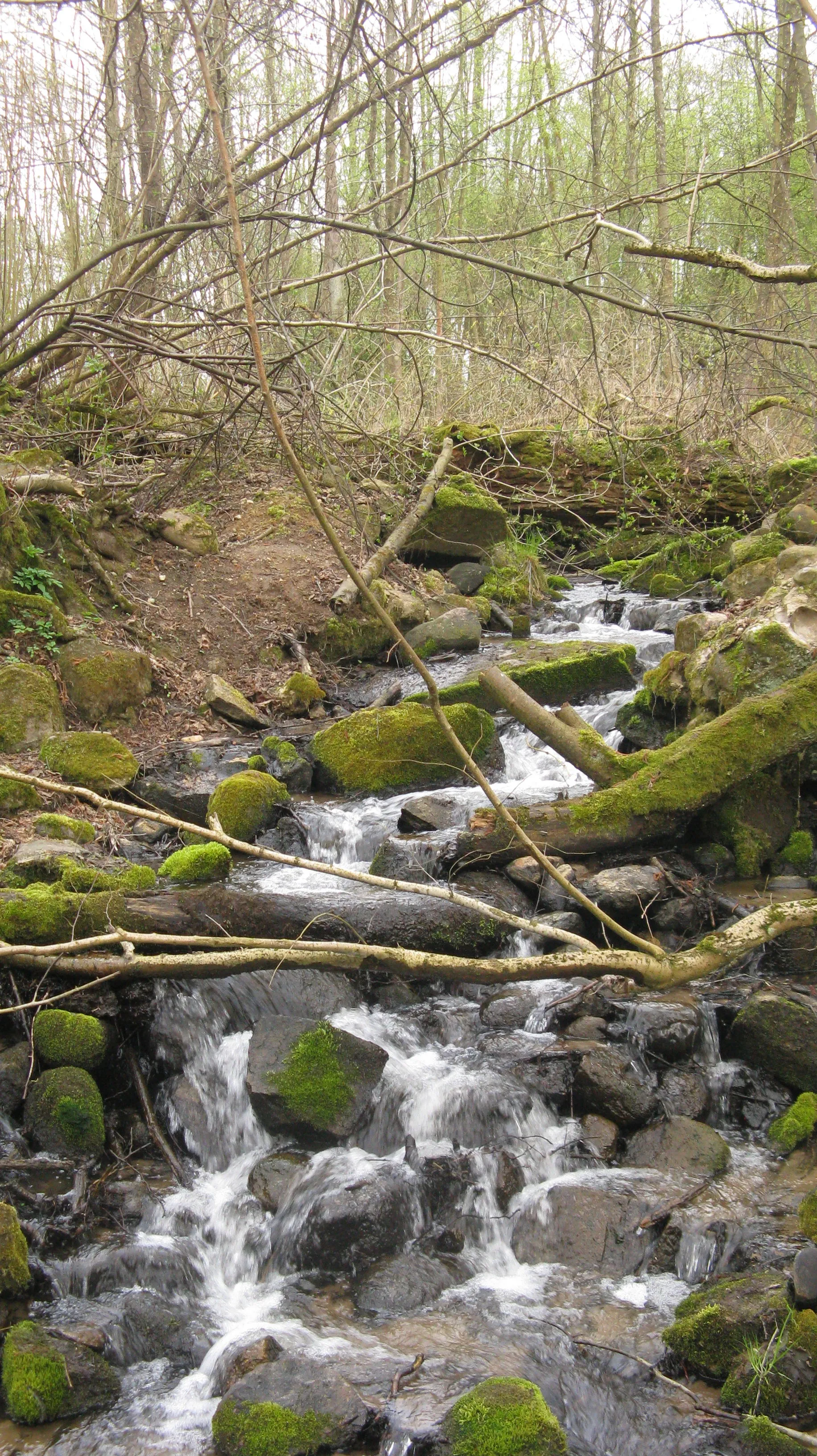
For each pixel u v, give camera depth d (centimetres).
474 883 562
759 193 1002
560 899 552
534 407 1370
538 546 1254
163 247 941
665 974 434
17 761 693
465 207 1225
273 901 496
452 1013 493
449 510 1134
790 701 603
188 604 935
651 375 1276
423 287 841
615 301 660
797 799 623
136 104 971
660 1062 460
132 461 1051
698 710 685
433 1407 318
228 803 662
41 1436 322
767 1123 447
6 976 461
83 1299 370
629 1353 341
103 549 927
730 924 548
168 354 855
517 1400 309
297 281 830
